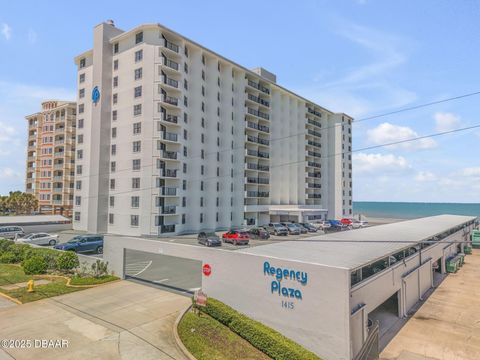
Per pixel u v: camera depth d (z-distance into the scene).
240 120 56.31
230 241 37.69
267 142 62.22
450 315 19.36
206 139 51.16
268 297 15.03
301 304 13.84
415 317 19.06
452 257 33.84
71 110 67.56
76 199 51.81
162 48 44.41
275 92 65.38
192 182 48.16
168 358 12.65
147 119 43.81
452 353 14.72
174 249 19.77
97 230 46.31
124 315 16.84
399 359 14.16
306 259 14.72
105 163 47.59
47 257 26.16
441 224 35.66
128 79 46.28
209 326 15.32
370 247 18.22
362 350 13.30
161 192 43.38
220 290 17.09
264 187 62.53
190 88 49.12
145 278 24.09
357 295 14.07
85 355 12.73
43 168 69.69
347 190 80.44
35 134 75.19
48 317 16.47
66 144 66.69
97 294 20.17
